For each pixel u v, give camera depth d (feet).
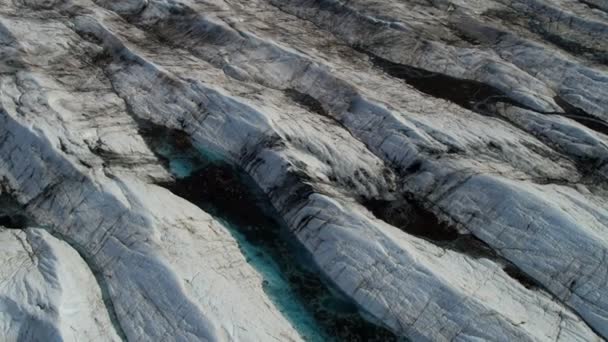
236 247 60.34
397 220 64.18
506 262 58.44
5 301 50.06
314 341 52.90
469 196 64.39
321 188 65.67
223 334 49.32
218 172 70.49
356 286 56.49
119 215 59.88
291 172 67.00
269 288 57.26
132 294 52.75
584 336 51.06
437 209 64.95
